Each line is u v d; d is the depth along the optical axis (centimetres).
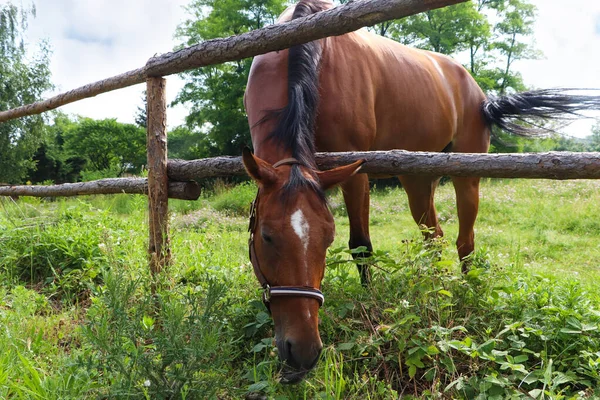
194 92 2381
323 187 205
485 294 270
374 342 223
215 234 534
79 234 412
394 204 1112
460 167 220
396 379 221
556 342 228
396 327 225
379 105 335
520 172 205
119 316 193
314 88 244
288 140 216
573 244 645
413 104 362
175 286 286
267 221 188
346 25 207
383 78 336
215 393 183
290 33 229
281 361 191
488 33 2498
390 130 350
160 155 314
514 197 1030
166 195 319
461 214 416
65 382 191
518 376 208
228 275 327
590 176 189
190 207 1102
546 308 243
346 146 299
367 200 314
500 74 2698
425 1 179
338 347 222
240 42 250
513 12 2658
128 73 334
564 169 192
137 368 180
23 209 602
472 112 440
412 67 375
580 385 212
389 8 189
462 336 243
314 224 186
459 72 442
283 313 188
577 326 226
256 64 280
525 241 669
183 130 3281
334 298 263
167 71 299
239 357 240
